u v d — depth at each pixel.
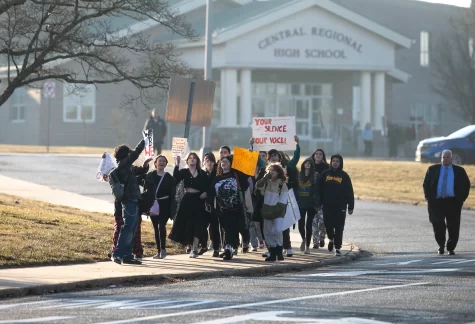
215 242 32.78
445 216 35.72
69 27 37.16
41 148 90.75
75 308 21.27
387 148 110.81
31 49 37.53
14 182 58.19
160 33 105.50
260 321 19.27
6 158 74.56
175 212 32.00
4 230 34.06
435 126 129.88
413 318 19.77
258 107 114.06
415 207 56.56
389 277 27.86
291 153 108.75
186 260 31.73
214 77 111.50
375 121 110.69
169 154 82.94
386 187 67.06
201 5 111.69
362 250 37.28
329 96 117.31
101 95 108.38
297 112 115.88
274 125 35.56
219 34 99.69
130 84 108.88
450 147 76.50
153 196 30.62
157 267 29.50
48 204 45.81
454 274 28.56
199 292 24.45
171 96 36.25
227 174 31.83
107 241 34.22
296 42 104.19
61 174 64.19
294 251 35.62
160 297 23.38
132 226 30.06
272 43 103.00
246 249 34.31
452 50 129.50
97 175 31.86
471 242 40.56
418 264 31.88
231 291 24.64
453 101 139.12
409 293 23.98
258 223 34.47
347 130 113.38
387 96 116.81
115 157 30.09
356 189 65.62
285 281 27.12
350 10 105.81
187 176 31.86
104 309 21.09
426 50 138.88
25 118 110.94
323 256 33.91
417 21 138.00
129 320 19.39
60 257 30.14
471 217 52.09
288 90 115.56
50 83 87.94
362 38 107.69
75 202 49.25
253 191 33.00
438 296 23.38
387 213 52.72
